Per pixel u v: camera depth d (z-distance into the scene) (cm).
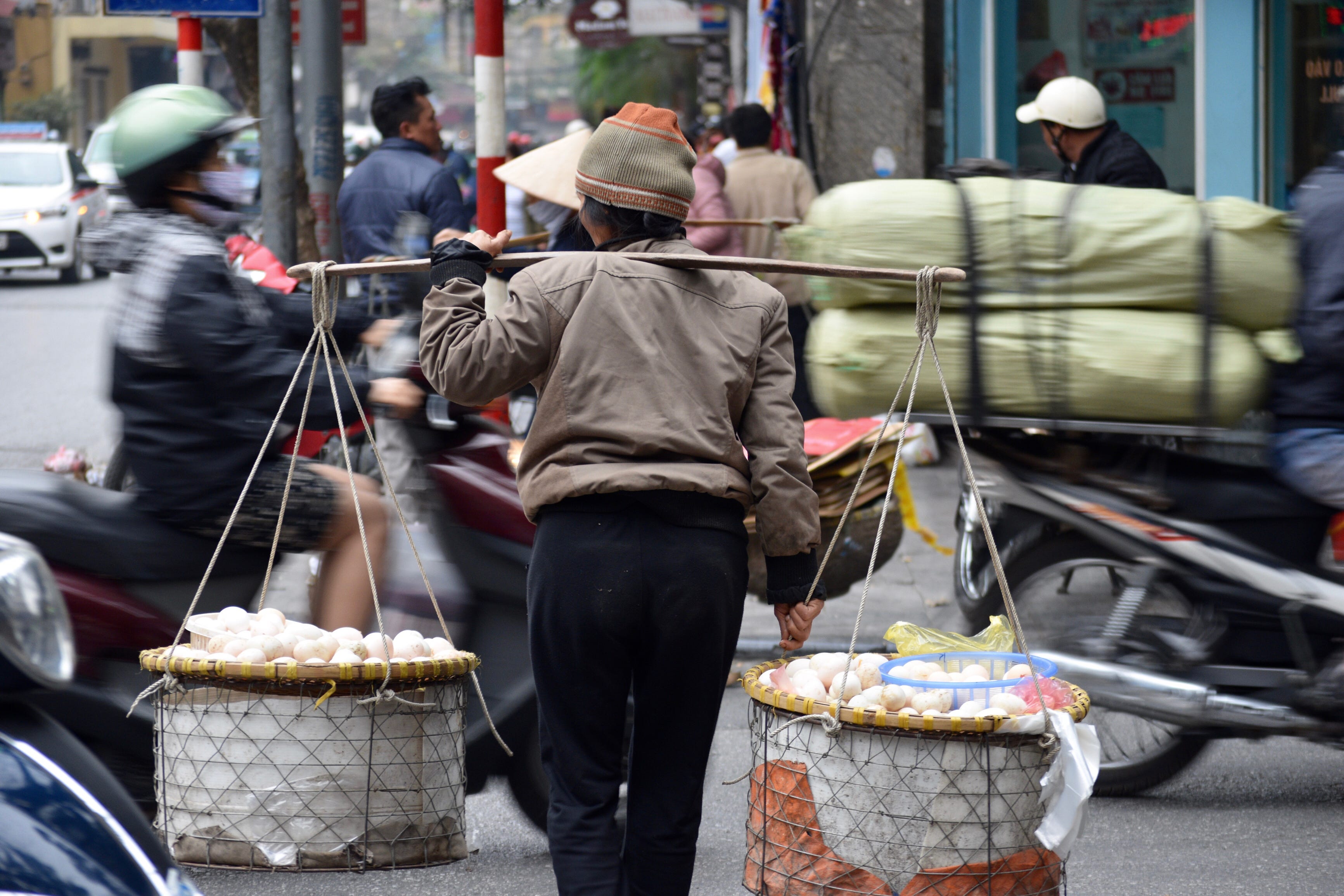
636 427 383
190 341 511
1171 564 597
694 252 413
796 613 409
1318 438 577
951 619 691
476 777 553
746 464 403
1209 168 1339
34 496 521
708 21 2662
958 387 571
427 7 8444
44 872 262
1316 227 556
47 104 4959
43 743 292
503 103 841
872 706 391
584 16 2670
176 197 534
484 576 555
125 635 520
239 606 537
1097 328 559
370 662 445
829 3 1388
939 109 1391
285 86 1164
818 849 388
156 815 508
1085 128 880
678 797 404
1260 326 567
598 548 383
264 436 525
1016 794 379
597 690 393
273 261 682
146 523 527
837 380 580
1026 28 1377
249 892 527
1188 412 558
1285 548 597
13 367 1933
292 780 446
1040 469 621
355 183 1005
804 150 1420
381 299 604
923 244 566
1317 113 1323
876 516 726
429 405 551
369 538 542
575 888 388
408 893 526
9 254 2884
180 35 1155
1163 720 594
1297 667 591
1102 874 544
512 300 395
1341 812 616
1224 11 1317
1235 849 571
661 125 407
